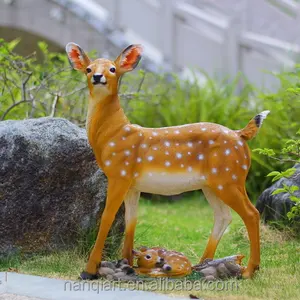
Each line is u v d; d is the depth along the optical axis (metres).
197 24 17.81
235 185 7.94
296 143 9.63
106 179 9.14
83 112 12.65
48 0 18.69
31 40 20.81
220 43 17.38
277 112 13.80
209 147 7.96
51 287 7.54
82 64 8.24
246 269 8.12
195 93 15.77
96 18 18.64
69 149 8.98
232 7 17.75
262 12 17.11
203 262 8.22
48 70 13.01
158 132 8.03
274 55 16.78
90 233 9.04
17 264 8.65
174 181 7.95
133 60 8.09
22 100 11.55
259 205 11.16
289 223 10.51
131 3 18.45
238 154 7.96
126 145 7.93
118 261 8.07
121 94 12.38
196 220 12.94
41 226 8.95
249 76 17.12
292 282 7.95
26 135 8.88
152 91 15.56
